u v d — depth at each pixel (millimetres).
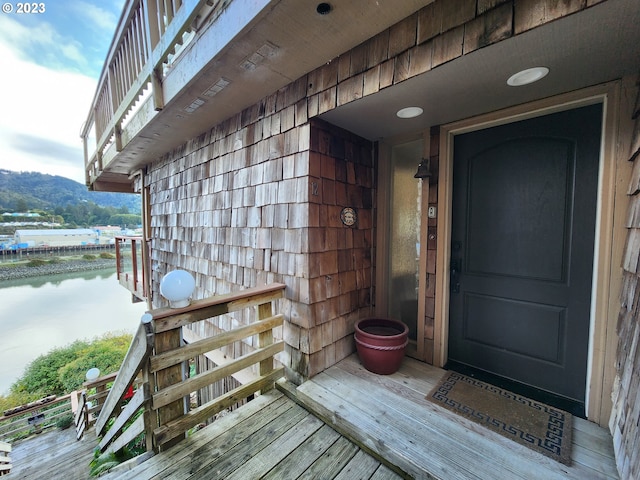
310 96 1866
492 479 1168
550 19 980
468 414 1576
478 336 2051
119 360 11070
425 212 2176
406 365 2152
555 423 1492
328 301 2119
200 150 3109
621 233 1371
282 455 1452
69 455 4031
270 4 1229
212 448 1499
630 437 1084
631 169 1322
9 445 4684
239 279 2592
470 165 2031
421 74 1341
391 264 2502
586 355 1620
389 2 1255
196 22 1724
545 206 1738
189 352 1579
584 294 1617
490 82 1424
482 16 1138
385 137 2385
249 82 1969
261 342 2031
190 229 3369
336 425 1608
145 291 4672
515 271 1867
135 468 1365
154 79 2191
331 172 2105
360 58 1568
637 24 975
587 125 1580
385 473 1346
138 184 4996
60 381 9875
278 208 2166
